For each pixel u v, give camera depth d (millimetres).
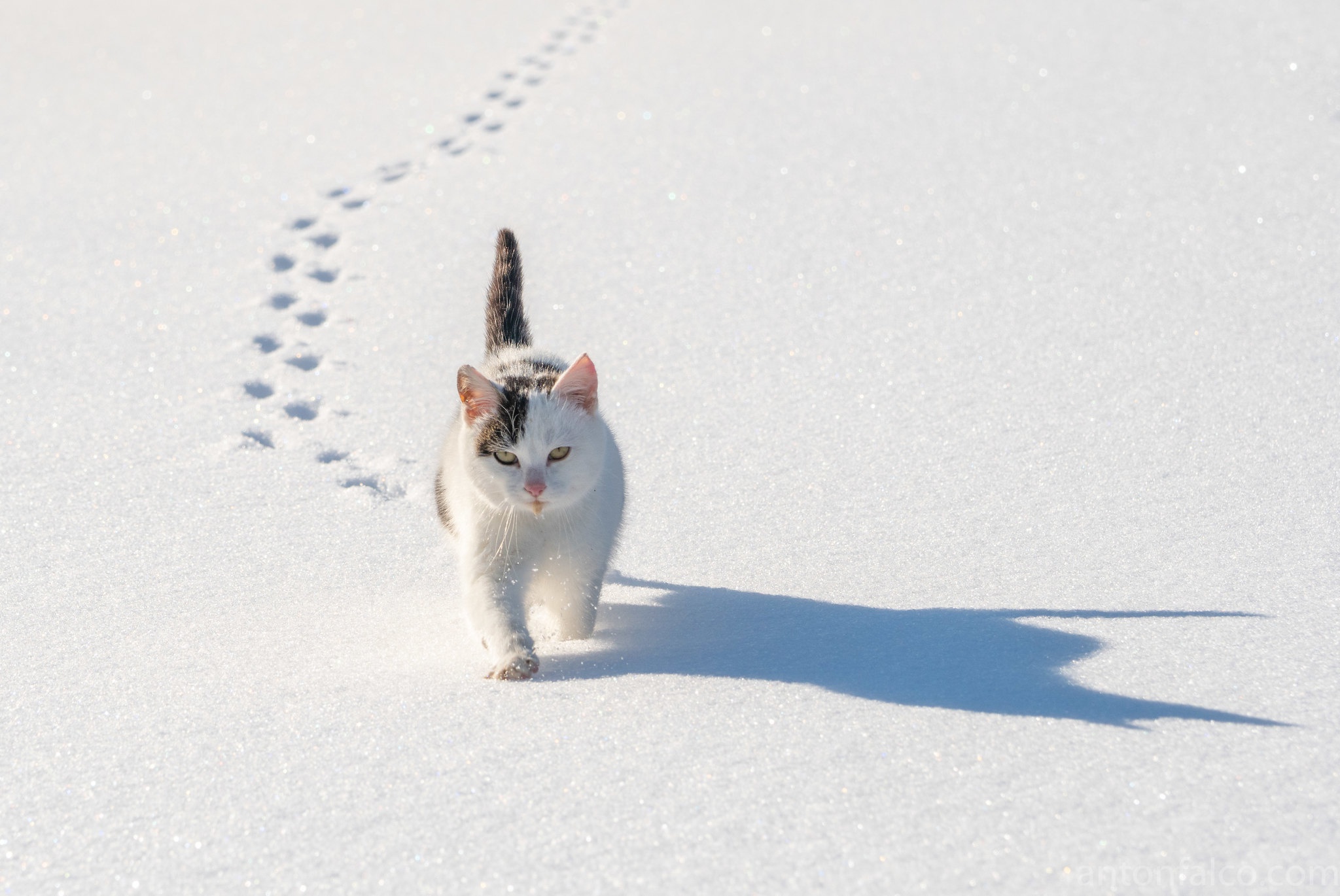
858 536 3301
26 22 9734
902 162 5984
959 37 7723
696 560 3223
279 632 2783
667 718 2186
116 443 3967
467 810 1897
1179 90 6535
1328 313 4402
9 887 1769
